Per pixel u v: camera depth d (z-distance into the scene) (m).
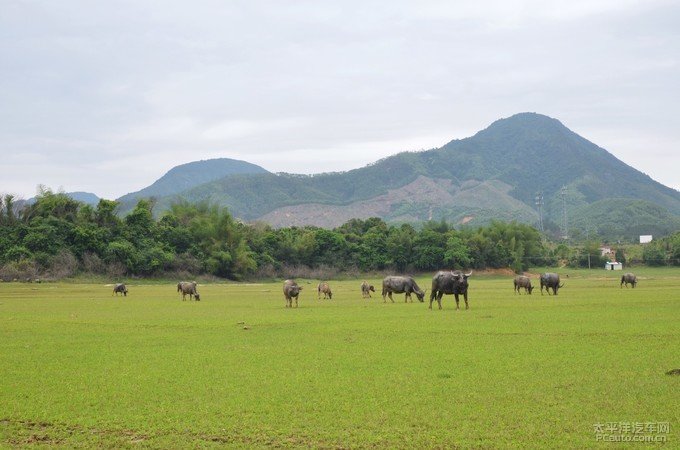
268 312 41.75
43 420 14.89
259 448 12.80
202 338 27.84
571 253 159.62
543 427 13.47
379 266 142.12
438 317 35.47
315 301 54.69
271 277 127.88
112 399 16.53
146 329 31.81
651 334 26.22
